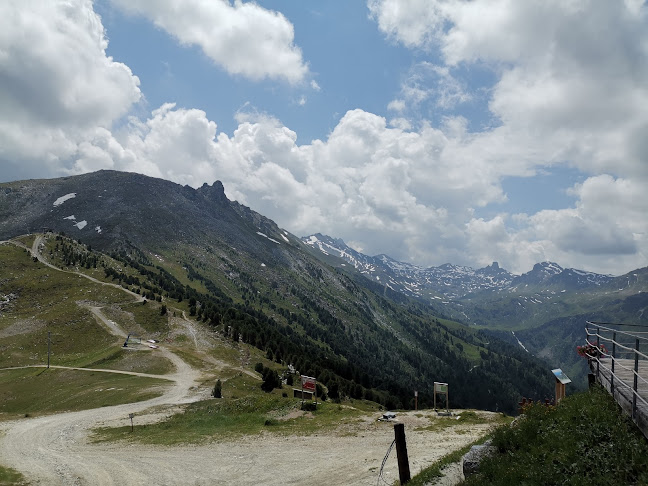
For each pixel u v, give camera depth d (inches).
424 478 715.4
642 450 459.5
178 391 3435.0
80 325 6181.1
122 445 1691.7
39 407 3321.9
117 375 4163.4
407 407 6855.3
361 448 1258.6
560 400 782.5
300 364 6013.8
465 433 1365.7
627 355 882.1
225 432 1651.1
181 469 1237.1
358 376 7810.0
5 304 7185.0
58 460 1545.3
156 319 6437.0
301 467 1120.2
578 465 485.7
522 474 514.3
